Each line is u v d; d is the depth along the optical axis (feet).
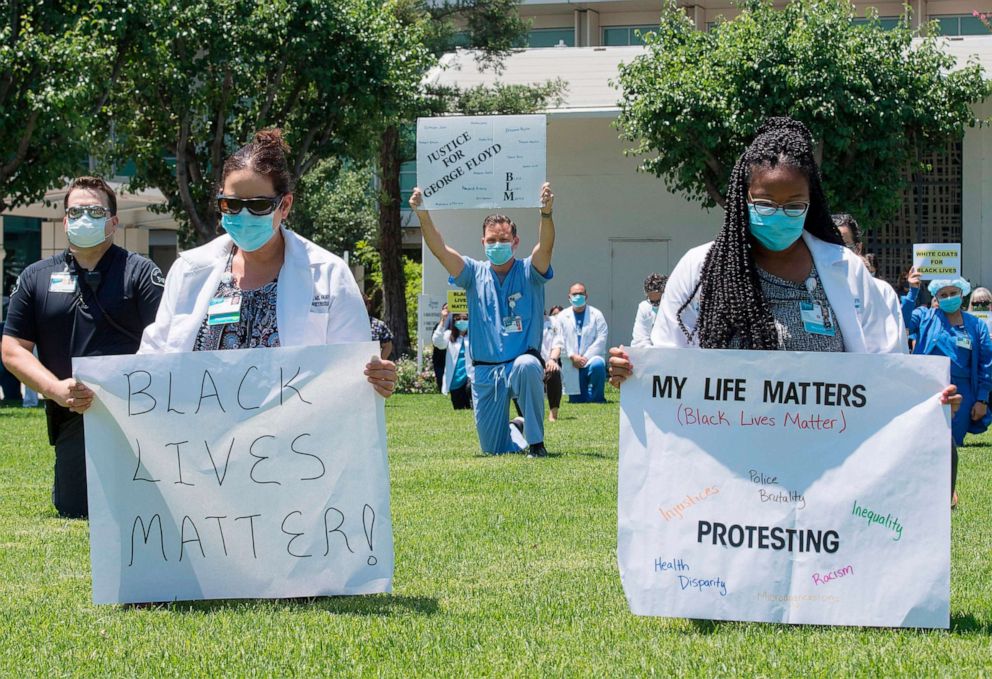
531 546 20.93
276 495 16.06
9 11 69.62
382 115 87.30
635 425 15.11
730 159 84.64
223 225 15.88
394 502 26.43
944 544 14.60
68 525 23.85
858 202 83.71
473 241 98.63
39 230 124.06
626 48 104.58
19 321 24.25
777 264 15.24
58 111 68.59
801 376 14.83
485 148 40.14
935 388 14.69
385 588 16.02
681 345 15.52
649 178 98.58
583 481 29.58
